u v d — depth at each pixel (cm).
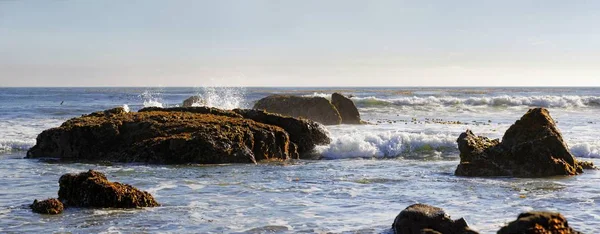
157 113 2356
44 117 3725
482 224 1102
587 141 2330
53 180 1611
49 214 1191
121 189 1276
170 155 2000
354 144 2234
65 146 2139
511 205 1274
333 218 1163
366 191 1451
